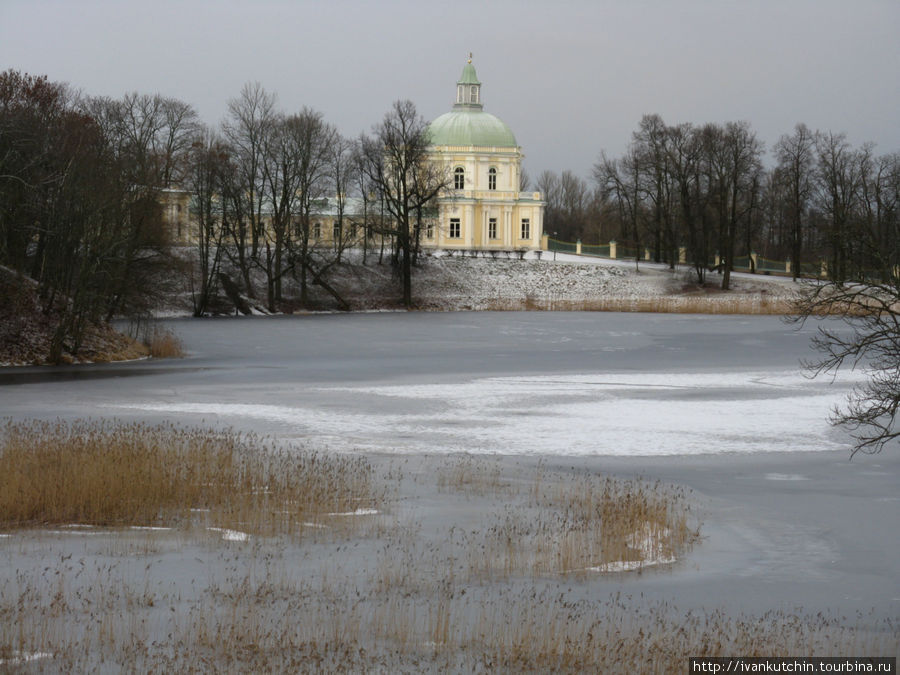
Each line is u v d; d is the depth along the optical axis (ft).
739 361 185.68
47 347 185.47
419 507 77.10
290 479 83.05
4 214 185.78
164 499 76.23
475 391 144.25
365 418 120.16
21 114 201.16
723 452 102.01
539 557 64.28
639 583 60.39
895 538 71.51
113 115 283.59
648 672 45.34
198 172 311.88
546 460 97.35
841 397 138.62
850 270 90.22
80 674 44.11
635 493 83.05
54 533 68.80
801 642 50.21
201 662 45.47
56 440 91.40
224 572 59.82
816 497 83.61
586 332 255.09
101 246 184.34
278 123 343.46
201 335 244.83
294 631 49.52
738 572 63.16
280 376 162.91
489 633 49.78
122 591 55.93
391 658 46.44
